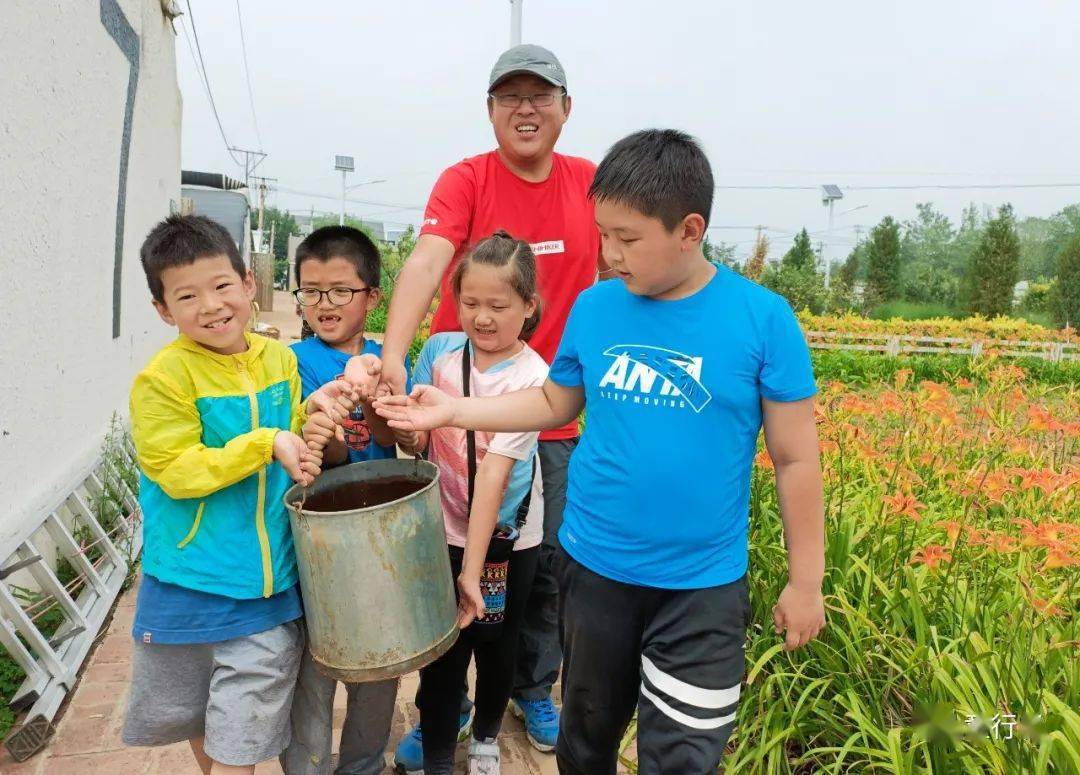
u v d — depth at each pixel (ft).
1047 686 7.04
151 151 20.86
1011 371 15.92
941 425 13.15
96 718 9.22
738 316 5.43
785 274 99.86
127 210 18.03
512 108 8.20
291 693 6.25
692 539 5.63
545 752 8.79
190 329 5.67
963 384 15.83
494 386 7.22
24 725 8.39
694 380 5.48
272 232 121.60
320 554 5.48
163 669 6.09
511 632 7.58
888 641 7.95
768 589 8.95
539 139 8.35
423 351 7.89
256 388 6.15
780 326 5.37
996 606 8.36
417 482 6.48
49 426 12.19
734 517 5.78
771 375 5.38
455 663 7.18
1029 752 6.05
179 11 23.41
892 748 6.50
